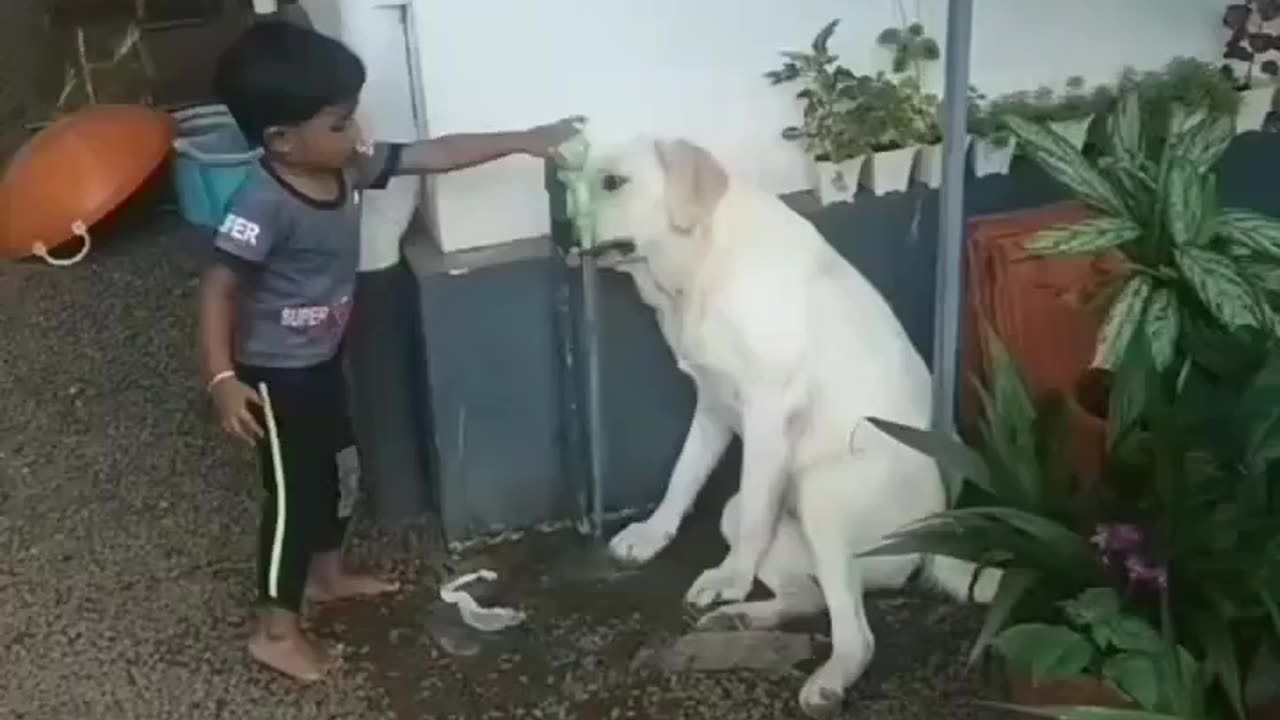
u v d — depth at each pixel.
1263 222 1.77
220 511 2.25
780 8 2.08
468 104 2.02
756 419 1.97
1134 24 2.24
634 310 2.11
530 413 2.14
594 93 2.06
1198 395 1.67
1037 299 2.07
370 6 1.98
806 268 1.97
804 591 1.99
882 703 1.84
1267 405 1.59
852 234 2.16
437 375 2.09
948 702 1.84
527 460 2.17
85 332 2.71
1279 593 1.52
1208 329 1.72
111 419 2.46
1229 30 2.28
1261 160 2.29
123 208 2.99
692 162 1.92
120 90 3.32
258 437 1.83
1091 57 2.24
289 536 1.91
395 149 1.91
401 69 2.03
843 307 1.98
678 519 2.14
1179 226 1.73
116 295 2.82
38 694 1.91
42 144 2.96
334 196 1.84
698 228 1.94
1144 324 1.70
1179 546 1.57
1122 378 1.69
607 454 2.19
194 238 3.01
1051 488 1.71
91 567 2.14
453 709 1.87
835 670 1.84
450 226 2.07
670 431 2.20
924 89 2.18
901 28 2.15
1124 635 1.52
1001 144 2.15
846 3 2.11
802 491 1.92
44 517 2.24
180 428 2.44
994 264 2.08
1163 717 1.42
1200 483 1.59
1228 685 1.50
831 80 2.11
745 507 1.99
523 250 2.08
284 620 1.93
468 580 2.09
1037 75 2.23
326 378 1.92
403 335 2.13
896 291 2.21
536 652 1.96
